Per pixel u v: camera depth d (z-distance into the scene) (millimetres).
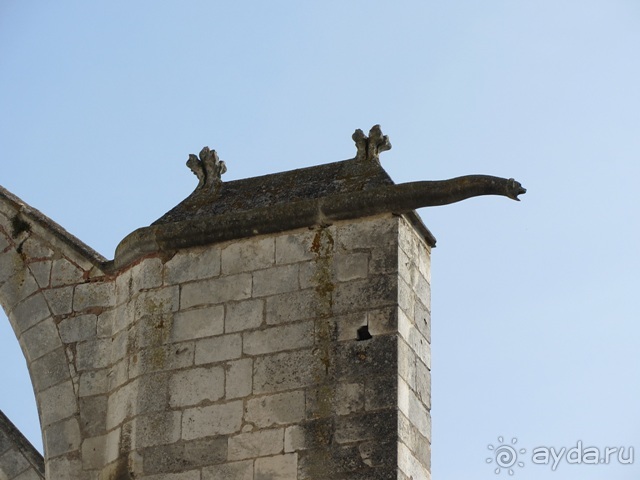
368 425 36094
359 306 37281
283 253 38406
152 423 37906
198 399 37719
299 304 37750
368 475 35656
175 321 38688
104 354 39750
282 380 37188
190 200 40500
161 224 39719
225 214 39094
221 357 37938
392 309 37031
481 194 37312
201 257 39156
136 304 39375
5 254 41688
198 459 37188
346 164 39562
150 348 38625
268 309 38000
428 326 38406
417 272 38406
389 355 36594
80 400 39469
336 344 37094
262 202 39406
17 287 41281
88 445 38938
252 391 37312
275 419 36875
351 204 38000
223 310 38375
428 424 37438
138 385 38375
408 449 36219
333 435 36281
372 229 37969
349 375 36719
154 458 37562
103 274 40656
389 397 36219
